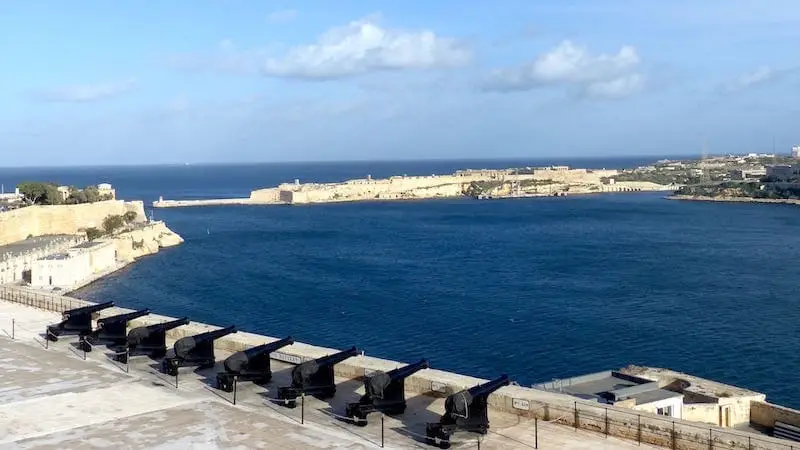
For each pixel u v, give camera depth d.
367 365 36.56
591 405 29.94
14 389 35.91
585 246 178.50
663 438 27.23
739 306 105.81
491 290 120.25
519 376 71.25
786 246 176.25
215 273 139.00
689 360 77.81
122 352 40.97
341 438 28.92
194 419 31.34
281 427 30.25
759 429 42.06
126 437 29.38
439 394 33.56
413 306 107.19
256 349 36.19
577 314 100.50
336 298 114.00
